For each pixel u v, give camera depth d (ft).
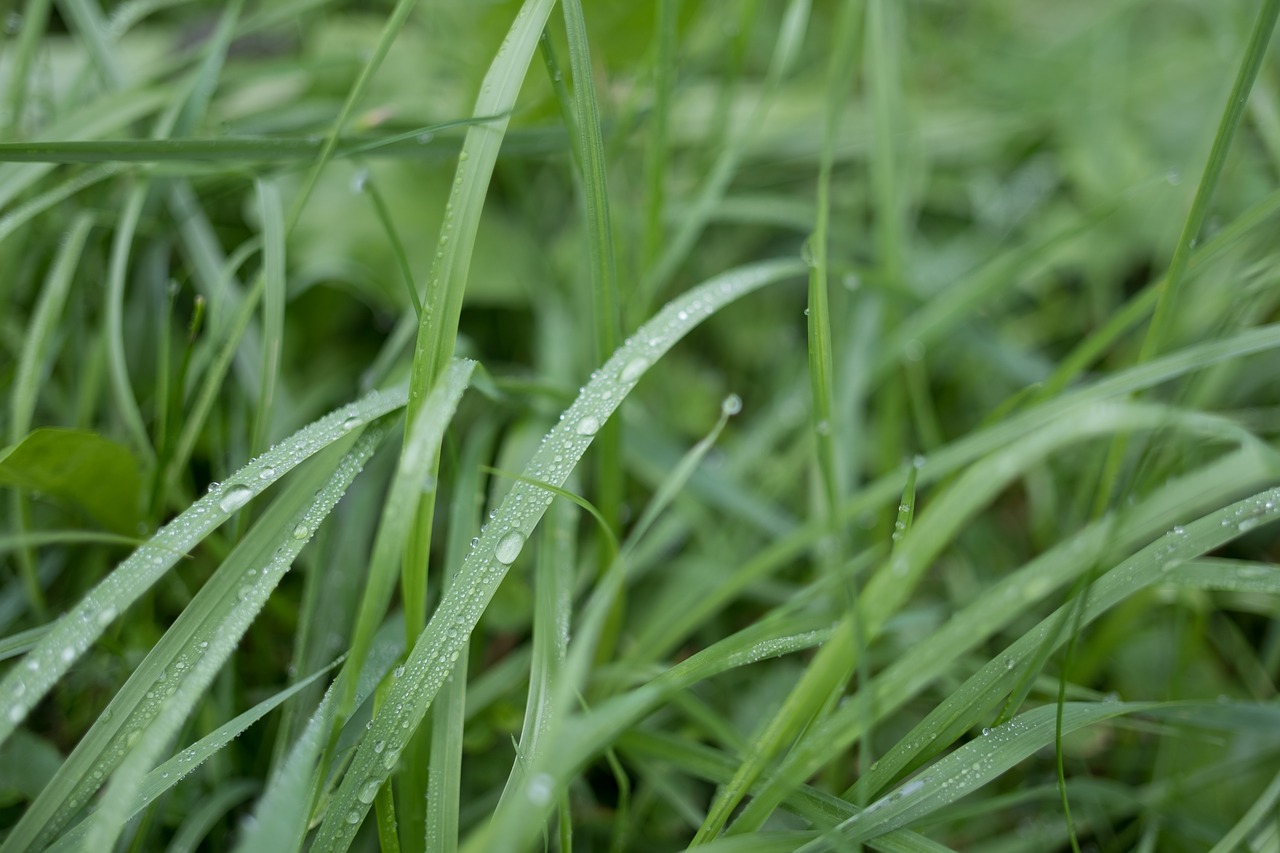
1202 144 1.76
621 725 1.22
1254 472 1.30
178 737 1.40
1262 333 1.37
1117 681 1.57
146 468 1.51
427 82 1.77
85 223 1.53
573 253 1.77
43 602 1.51
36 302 1.63
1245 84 1.32
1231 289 1.65
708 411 1.76
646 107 1.60
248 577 1.30
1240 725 1.37
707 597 1.52
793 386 1.75
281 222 1.48
